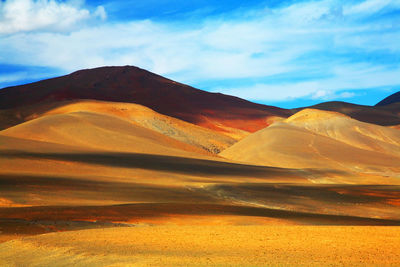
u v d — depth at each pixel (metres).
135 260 14.11
